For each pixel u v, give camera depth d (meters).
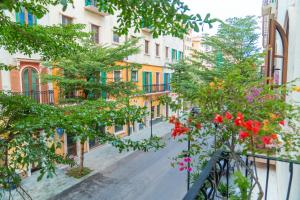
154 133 17.00
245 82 2.78
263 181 4.18
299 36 2.77
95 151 12.95
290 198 2.63
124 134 16.20
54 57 4.78
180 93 3.40
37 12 3.20
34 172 9.62
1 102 4.16
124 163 11.18
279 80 5.11
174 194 8.17
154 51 19.75
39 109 4.26
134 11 2.39
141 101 17.42
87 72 9.08
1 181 3.04
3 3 2.21
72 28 5.38
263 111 2.22
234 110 2.33
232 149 2.30
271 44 4.06
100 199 7.93
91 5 12.29
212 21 2.07
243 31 10.89
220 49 11.31
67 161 4.18
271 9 6.97
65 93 9.52
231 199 2.31
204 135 3.33
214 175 1.87
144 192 8.38
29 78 9.84
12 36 3.85
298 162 2.00
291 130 3.12
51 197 7.96
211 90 2.51
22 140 3.20
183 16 2.07
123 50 10.06
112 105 5.38
